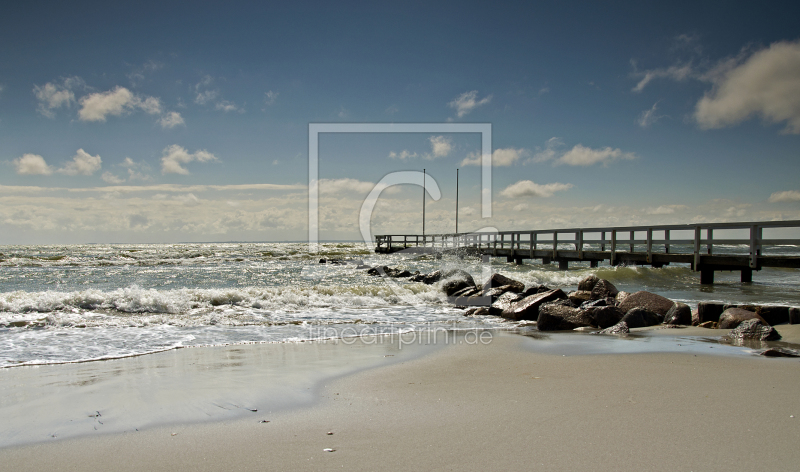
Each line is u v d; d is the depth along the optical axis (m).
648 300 9.27
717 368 4.81
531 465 2.57
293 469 2.59
